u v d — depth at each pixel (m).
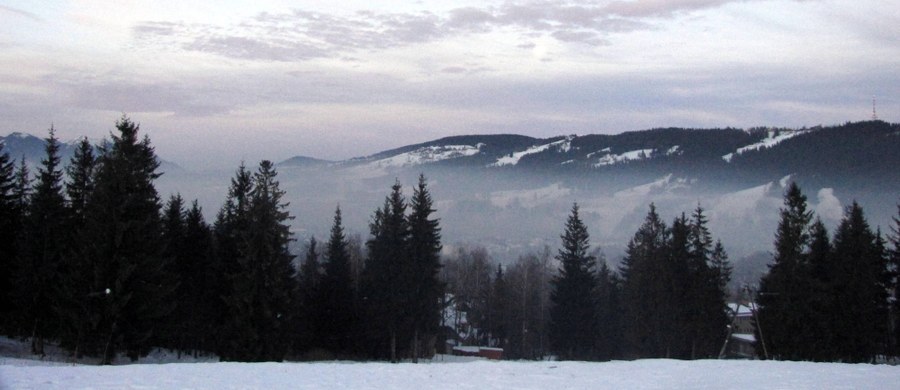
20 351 42.25
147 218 41.28
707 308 58.50
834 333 50.44
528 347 84.06
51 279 42.91
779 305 51.06
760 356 53.09
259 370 21.72
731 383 19.94
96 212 40.03
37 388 17.45
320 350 59.47
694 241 59.69
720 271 61.12
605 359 68.44
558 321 66.81
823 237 53.75
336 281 60.69
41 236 44.22
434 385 19.42
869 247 52.69
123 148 40.97
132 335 40.34
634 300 64.38
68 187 45.56
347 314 60.41
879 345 54.22
